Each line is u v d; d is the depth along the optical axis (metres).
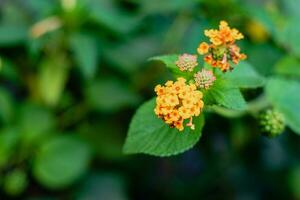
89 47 0.60
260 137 0.66
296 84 0.50
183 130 0.41
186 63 0.40
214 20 0.60
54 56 0.64
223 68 0.39
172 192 0.72
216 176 0.71
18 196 0.67
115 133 0.67
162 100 0.38
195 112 0.38
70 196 0.67
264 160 0.69
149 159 0.71
